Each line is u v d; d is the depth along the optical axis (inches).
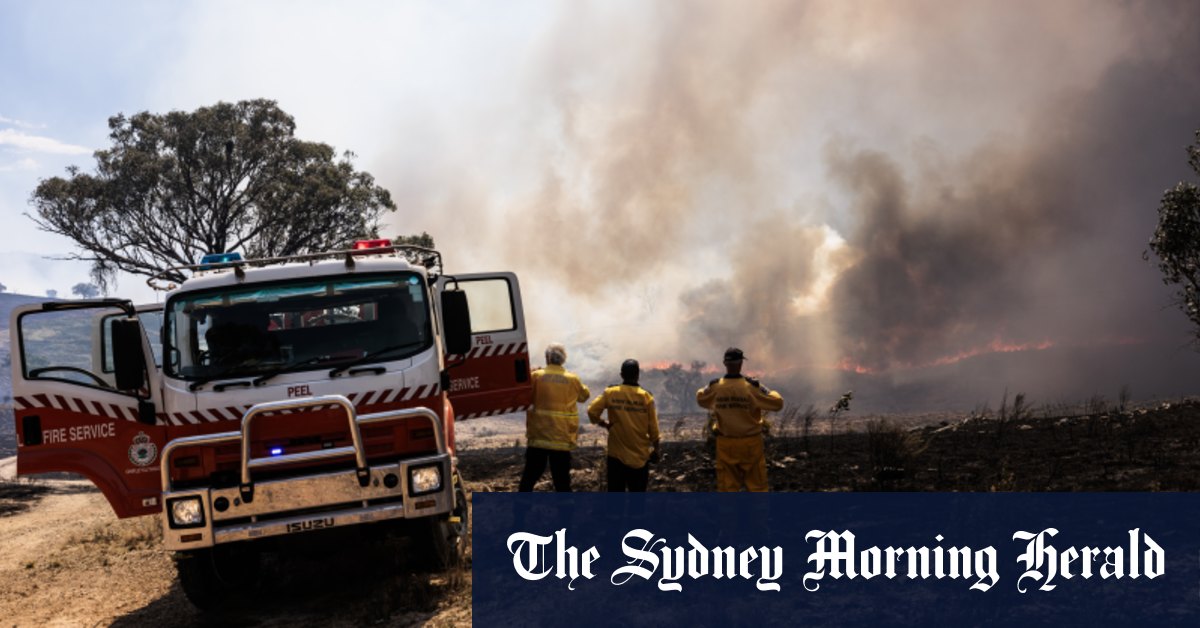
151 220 1539.1
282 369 320.8
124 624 334.0
